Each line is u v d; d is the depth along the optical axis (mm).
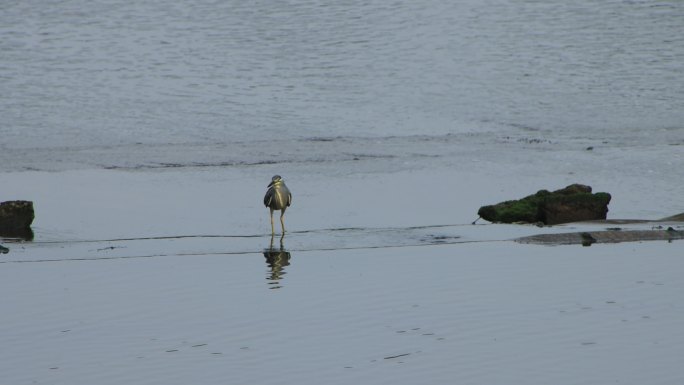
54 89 35312
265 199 18984
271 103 33406
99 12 49812
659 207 21516
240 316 14859
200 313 14992
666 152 26625
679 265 17438
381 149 27297
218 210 21031
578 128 29938
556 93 34438
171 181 23609
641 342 13867
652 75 36625
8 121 30719
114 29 46156
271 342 13875
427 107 32844
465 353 13484
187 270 17078
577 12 48062
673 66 37906
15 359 13336
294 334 14156
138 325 14539
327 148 27438
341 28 45531
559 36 43375
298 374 12844
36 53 41406
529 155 26438
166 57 40656
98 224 19891
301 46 42312
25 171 24625
